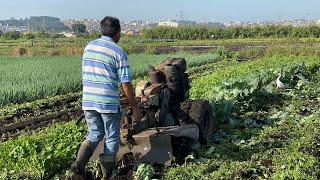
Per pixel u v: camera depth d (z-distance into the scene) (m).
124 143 7.65
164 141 7.71
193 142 8.56
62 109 15.70
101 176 7.49
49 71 25.06
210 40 74.50
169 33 83.06
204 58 35.19
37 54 48.16
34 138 9.36
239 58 39.19
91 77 6.94
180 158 8.30
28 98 17.48
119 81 7.04
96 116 7.02
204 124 9.45
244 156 8.77
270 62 26.41
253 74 18.06
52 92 18.56
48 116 14.26
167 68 9.12
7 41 76.31
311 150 8.75
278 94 15.23
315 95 15.63
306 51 39.66
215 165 8.22
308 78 20.03
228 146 9.30
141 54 46.12
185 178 7.47
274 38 76.00
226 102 11.53
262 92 14.38
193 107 9.20
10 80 21.34
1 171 8.00
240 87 13.51
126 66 6.91
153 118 8.20
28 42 69.19
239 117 12.07
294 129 10.59
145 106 8.04
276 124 11.34
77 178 6.84
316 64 24.59
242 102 12.92
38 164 7.91
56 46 56.88
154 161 7.62
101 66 6.88
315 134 9.95
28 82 20.33
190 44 60.88
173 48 52.03
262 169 7.98
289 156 8.15
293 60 27.19
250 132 10.41
